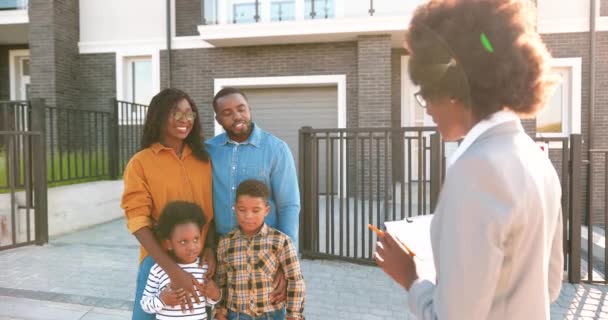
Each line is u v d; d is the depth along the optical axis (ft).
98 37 34.14
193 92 32.91
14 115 19.57
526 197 2.66
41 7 31.58
